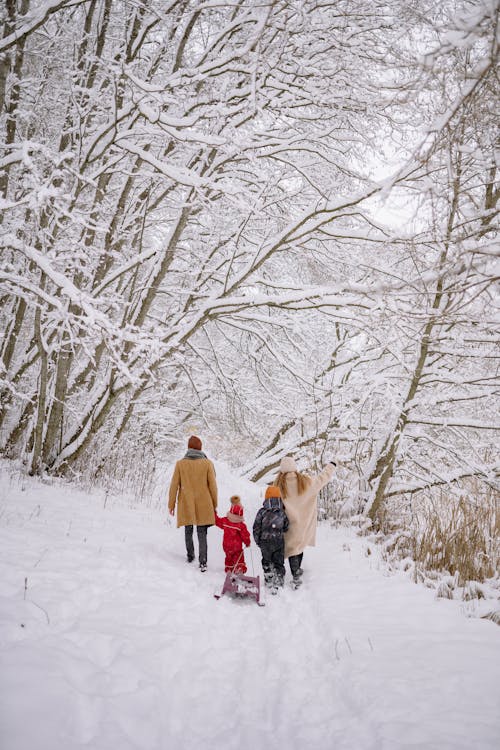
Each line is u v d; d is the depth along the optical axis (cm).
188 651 314
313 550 591
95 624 313
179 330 782
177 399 1454
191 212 898
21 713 206
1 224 574
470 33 229
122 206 836
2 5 630
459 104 254
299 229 718
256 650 337
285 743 238
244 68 593
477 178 532
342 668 303
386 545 597
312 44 686
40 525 500
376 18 644
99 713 228
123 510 675
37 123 844
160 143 795
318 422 948
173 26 695
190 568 488
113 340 567
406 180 584
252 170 764
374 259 774
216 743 237
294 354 1103
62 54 779
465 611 398
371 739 231
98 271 833
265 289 1086
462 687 271
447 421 730
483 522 621
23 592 330
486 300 329
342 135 712
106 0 722
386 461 775
